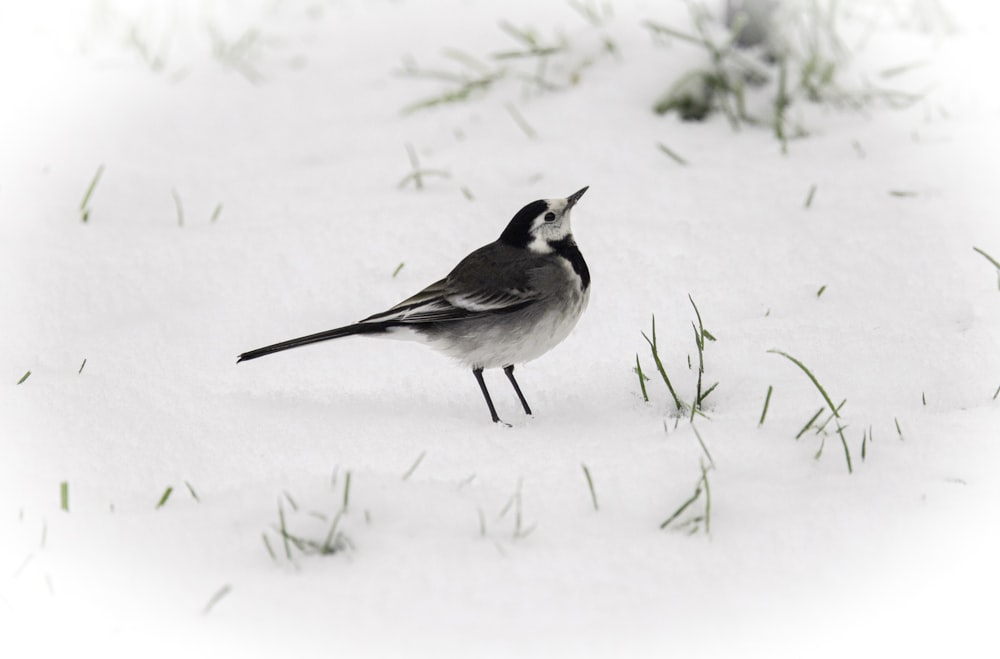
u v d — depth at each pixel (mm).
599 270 13672
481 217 15227
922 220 14406
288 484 9195
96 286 13711
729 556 8180
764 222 14602
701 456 9531
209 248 14641
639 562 8125
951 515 8562
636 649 7270
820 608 7652
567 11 22172
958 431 9750
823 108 17859
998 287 12555
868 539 8312
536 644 7332
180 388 11484
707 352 11609
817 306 12516
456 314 11047
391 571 8070
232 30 23438
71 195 16469
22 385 11438
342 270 14016
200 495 9336
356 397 11383
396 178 16703
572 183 16172
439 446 10062
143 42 22797
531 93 19125
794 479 9133
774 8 18547
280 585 7980
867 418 10086
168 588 8055
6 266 14180
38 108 19797
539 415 11031
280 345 11086
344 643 7383
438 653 7262
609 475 9312
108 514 9125
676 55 18797
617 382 11391
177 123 19172
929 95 18125
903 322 11953
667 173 16250
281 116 19312
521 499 8992
